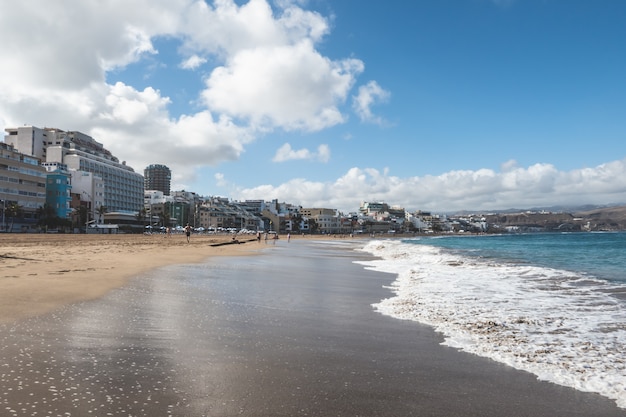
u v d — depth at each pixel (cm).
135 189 18612
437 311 1120
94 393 504
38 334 757
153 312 1003
